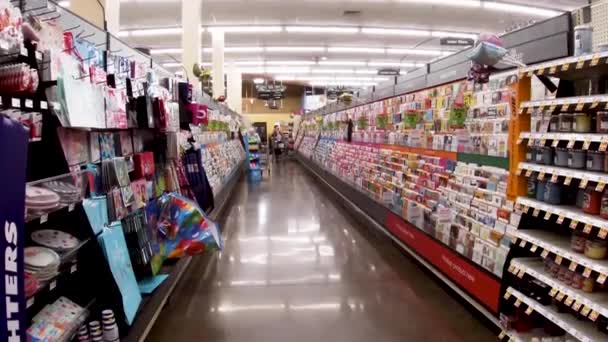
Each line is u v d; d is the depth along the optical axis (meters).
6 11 1.60
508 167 2.99
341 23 13.46
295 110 31.36
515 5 11.65
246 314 3.42
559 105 2.17
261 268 4.59
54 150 2.16
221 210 7.89
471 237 3.40
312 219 7.17
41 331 1.88
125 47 3.46
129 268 2.62
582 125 2.13
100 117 2.31
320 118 14.23
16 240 1.37
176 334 3.08
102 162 2.61
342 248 5.36
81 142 2.46
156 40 15.55
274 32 14.68
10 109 1.80
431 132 4.34
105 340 2.15
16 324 1.36
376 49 17.94
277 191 10.79
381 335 3.05
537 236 2.46
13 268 1.36
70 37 2.21
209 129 6.94
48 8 2.22
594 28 2.35
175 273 3.48
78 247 2.14
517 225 2.74
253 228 6.50
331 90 21.55
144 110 3.06
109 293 2.31
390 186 5.54
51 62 1.92
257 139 16.02
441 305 3.58
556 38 2.57
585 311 1.99
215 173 6.93
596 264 1.97
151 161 3.35
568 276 2.21
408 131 5.00
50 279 1.92
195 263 4.76
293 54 19.03
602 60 1.90
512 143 2.85
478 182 3.37
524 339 2.55
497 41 2.68
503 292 2.77
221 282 4.16
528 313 2.45
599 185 1.92
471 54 2.77
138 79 3.21
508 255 2.72
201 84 8.20
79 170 2.35
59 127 2.21
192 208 3.45
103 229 2.37
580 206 2.22
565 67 2.11
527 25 2.90
